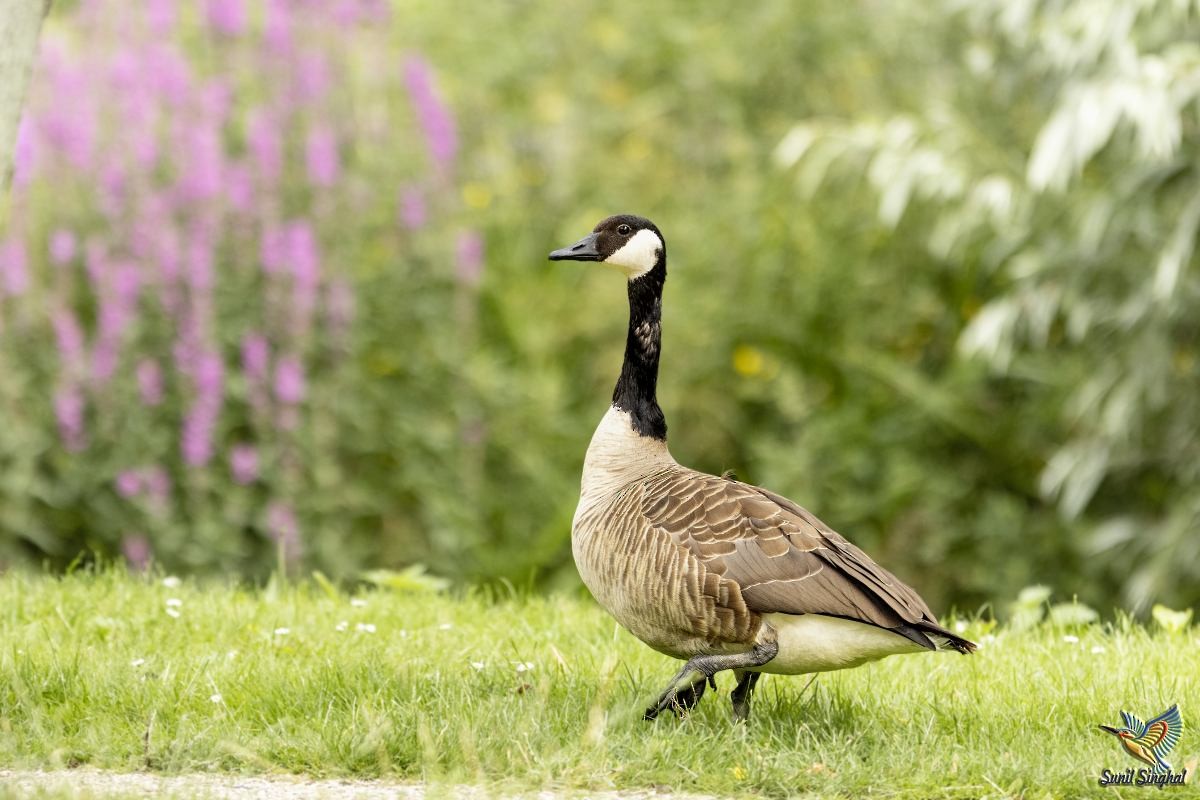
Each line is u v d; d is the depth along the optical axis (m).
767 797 6.36
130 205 14.05
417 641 8.73
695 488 7.02
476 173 17.53
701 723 7.14
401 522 14.74
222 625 8.97
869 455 15.97
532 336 15.95
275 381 13.77
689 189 18.11
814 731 7.12
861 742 6.94
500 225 17.20
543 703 7.07
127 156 14.13
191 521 13.59
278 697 7.37
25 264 13.27
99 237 13.86
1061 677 8.03
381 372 14.78
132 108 14.20
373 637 8.83
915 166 14.88
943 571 15.95
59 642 8.38
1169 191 14.57
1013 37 14.92
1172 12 13.53
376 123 15.53
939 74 17.59
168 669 7.64
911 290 17.00
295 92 14.99
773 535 6.73
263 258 13.85
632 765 6.51
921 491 15.89
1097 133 12.63
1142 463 15.73
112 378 13.32
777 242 17.16
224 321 13.96
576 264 17.39
